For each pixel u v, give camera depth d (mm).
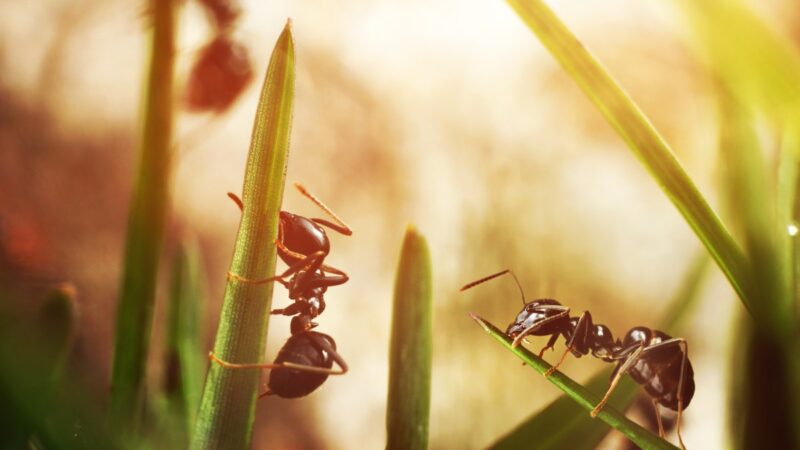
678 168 46
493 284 64
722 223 46
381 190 96
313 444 83
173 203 98
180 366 56
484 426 59
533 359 47
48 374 45
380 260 93
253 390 46
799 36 72
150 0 54
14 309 46
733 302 48
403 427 50
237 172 101
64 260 89
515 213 68
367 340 89
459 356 62
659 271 86
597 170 94
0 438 45
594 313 81
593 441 50
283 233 52
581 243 85
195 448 46
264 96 46
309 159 100
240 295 46
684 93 99
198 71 75
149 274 55
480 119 98
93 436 45
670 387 53
